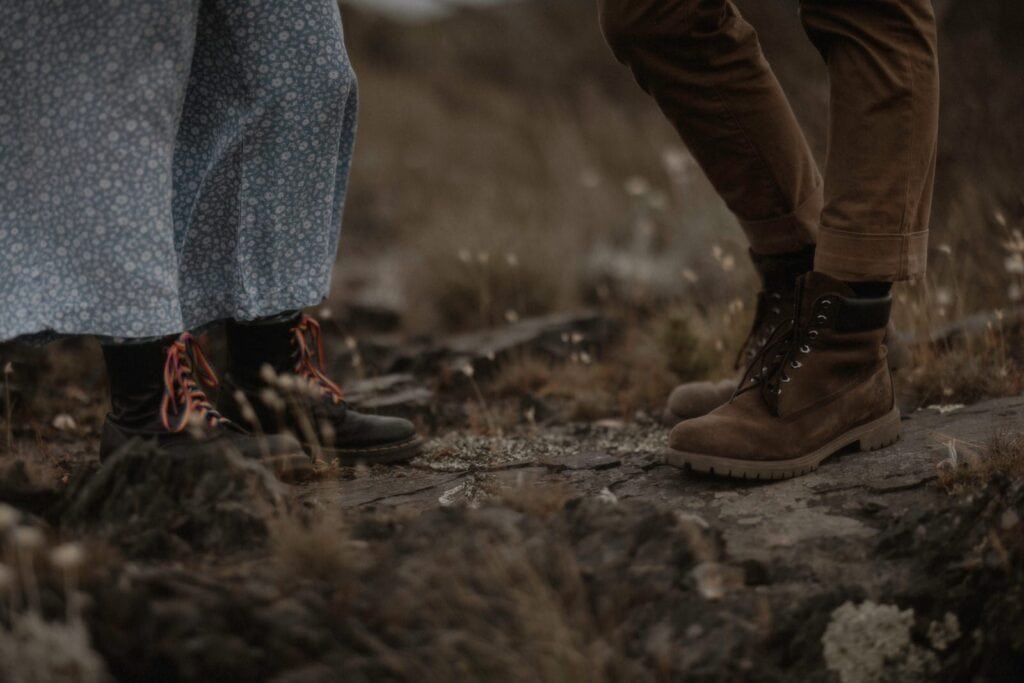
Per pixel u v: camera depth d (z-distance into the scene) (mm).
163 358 1882
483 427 2758
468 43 11719
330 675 1350
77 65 1746
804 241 2119
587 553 1602
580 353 3609
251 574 1481
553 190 6242
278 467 1982
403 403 2811
